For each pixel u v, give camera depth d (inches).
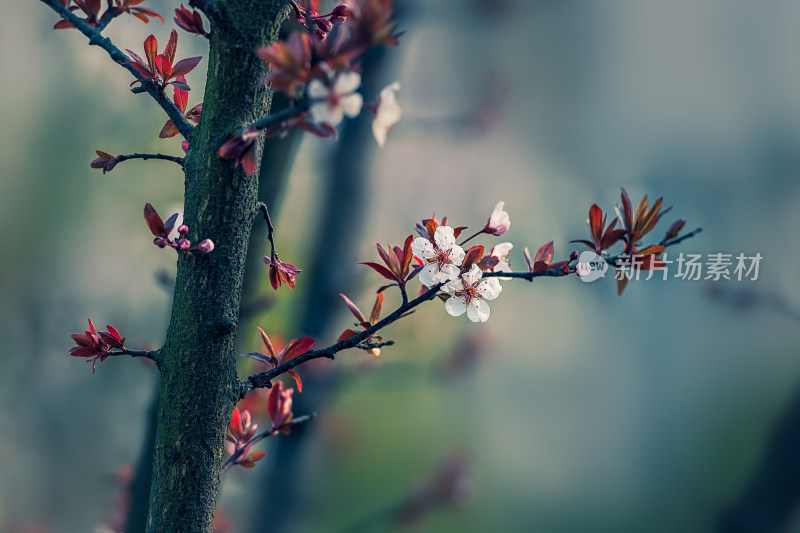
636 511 170.7
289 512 85.7
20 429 142.9
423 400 190.1
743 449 155.6
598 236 60.5
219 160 59.1
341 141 84.0
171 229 59.1
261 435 61.2
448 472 121.6
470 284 60.7
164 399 59.4
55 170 157.2
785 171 147.7
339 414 131.1
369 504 160.7
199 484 59.4
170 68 60.4
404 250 60.3
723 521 80.0
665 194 156.1
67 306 154.8
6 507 138.2
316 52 57.6
